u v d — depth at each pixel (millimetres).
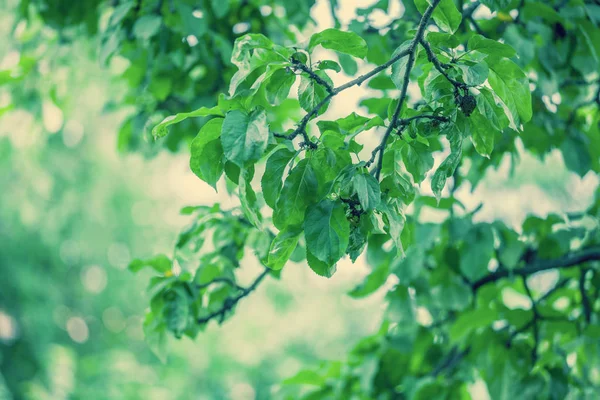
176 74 2709
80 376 7379
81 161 7777
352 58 2598
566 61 2570
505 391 2674
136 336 9141
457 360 2840
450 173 2045
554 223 2729
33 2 2947
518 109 2072
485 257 2600
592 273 2809
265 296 9031
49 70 3268
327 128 2068
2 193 7293
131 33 2660
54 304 8188
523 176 5965
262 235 2537
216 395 8531
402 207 2062
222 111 2018
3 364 7312
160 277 2463
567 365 2701
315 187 2033
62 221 7777
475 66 2033
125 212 8305
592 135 2645
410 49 2039
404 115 2084
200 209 2529
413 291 2725
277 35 2834
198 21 2584
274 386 3002
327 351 9953
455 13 2100
